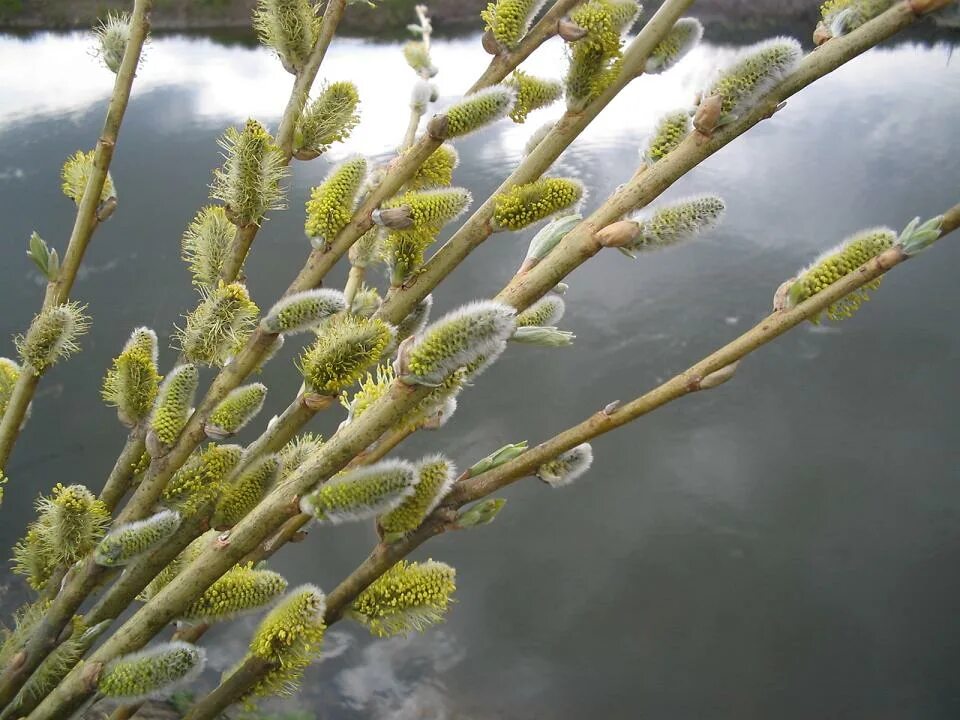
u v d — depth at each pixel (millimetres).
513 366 1836
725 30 2488
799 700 1276
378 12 2717
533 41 275
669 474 1637
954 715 1248
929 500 1577
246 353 266
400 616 264
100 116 2312
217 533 301
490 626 1374
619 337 1908
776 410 1769
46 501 278
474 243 260
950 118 2617
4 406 323
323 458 231
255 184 275
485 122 261
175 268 1829
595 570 1469
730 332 1907
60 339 300
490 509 259
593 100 248
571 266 227
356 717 1216
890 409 1763
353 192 272
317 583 1392
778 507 1568
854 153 2471
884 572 1457
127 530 255
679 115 241
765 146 2553
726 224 2227
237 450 272
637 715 1252
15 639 279
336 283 1694
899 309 2012
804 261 2066
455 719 1224
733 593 1431
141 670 243
